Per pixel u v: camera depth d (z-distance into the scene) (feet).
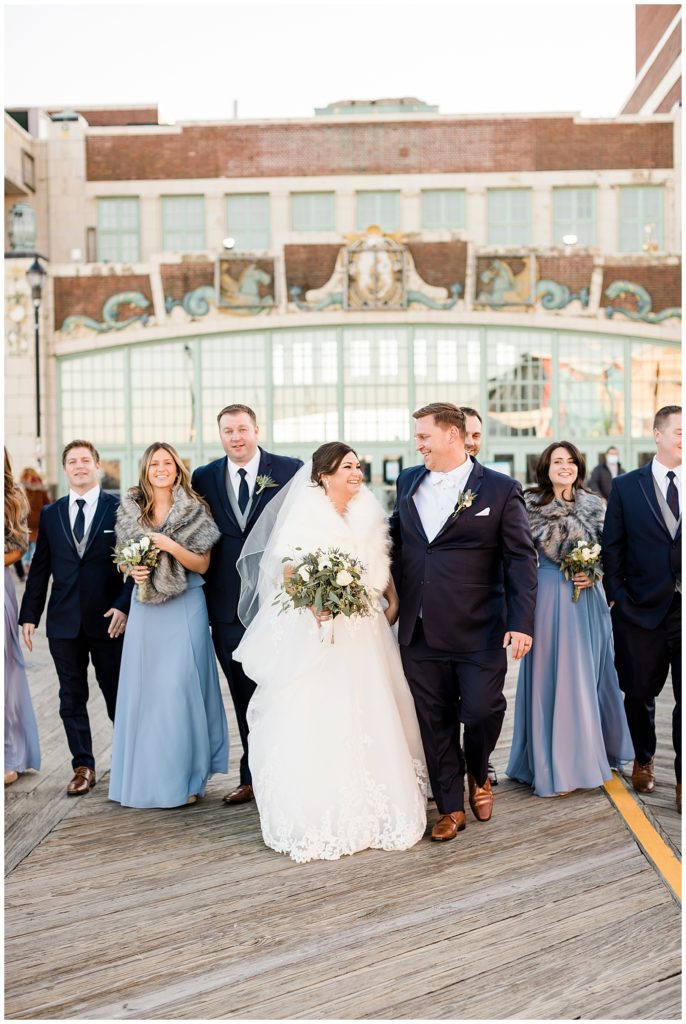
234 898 10.62
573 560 14.12
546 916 9.95
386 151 63.77
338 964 9.00
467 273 58.13
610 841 12.19
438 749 12.73
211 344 59.47
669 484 13.88
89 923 10.04
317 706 12.17
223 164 64.28
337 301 58.54
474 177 63.67
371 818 12.09
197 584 14.53
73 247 64.64
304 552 12.41
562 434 59.11
